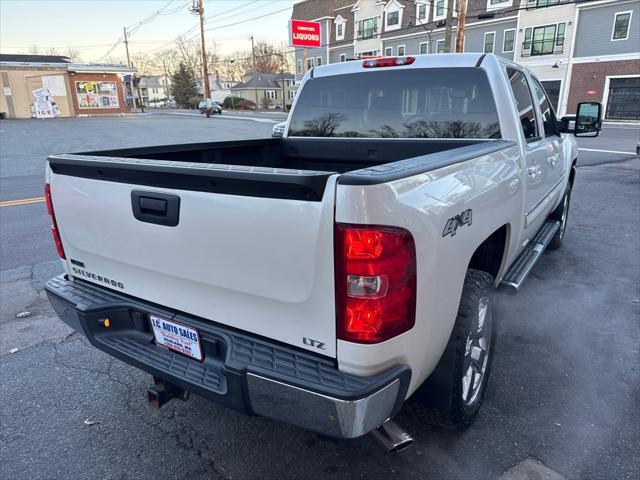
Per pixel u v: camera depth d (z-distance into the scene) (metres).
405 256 1.61
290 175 1.55
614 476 2.18
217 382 1.92
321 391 1.61
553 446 2.38
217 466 2.30
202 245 1.88
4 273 4.90
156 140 18.98
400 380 1.71
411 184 1.68
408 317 1.69
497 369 3.05
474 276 2.34
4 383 2.99
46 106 36.62
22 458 2.36
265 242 1.70
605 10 29.41
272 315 1.79
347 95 3.69
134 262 2.18
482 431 2.49
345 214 1.52
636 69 28.83
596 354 3.22
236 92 81.31
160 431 2.55
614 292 4.21
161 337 2.18
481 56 3.16
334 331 1.66
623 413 2.62
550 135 4.11
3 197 8.85
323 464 2.29
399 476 2.20
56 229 2.55
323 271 1.61
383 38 43.34
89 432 2.55
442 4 37.28
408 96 3.42
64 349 3.41
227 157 3.65
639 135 20.20
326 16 48.97
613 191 8.53
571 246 5.51
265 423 2.61
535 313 3.82
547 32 32.28
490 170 2.36
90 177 2.23
